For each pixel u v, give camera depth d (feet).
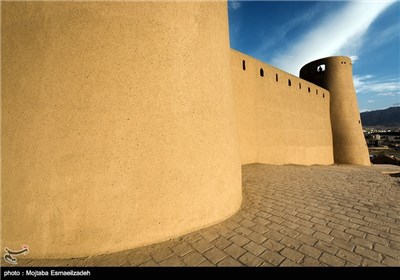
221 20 11.26
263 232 8.81
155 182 7.98
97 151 7.43
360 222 9.73
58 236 7.34
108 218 7.45
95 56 7.57
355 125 55.26
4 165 7.63
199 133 9.15
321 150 49.65
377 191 14.98
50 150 7.40
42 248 7.34
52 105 7.47
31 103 7.56
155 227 7.95
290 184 17.19
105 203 7.44
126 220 7.59
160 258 7.09
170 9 8.73
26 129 7.54
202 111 9.36
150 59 8.14
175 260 6.98
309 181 18.26
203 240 8.16
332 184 17.19
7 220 7.52
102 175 7.43
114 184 7.50
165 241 8.08
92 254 7.35
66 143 7.39
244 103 29.91
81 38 7.57
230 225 9.45
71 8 7.65
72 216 7.32
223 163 10.14
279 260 6.92
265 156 33.01
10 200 7.54
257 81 32.65
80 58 7.53
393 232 8.70
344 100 55.52
